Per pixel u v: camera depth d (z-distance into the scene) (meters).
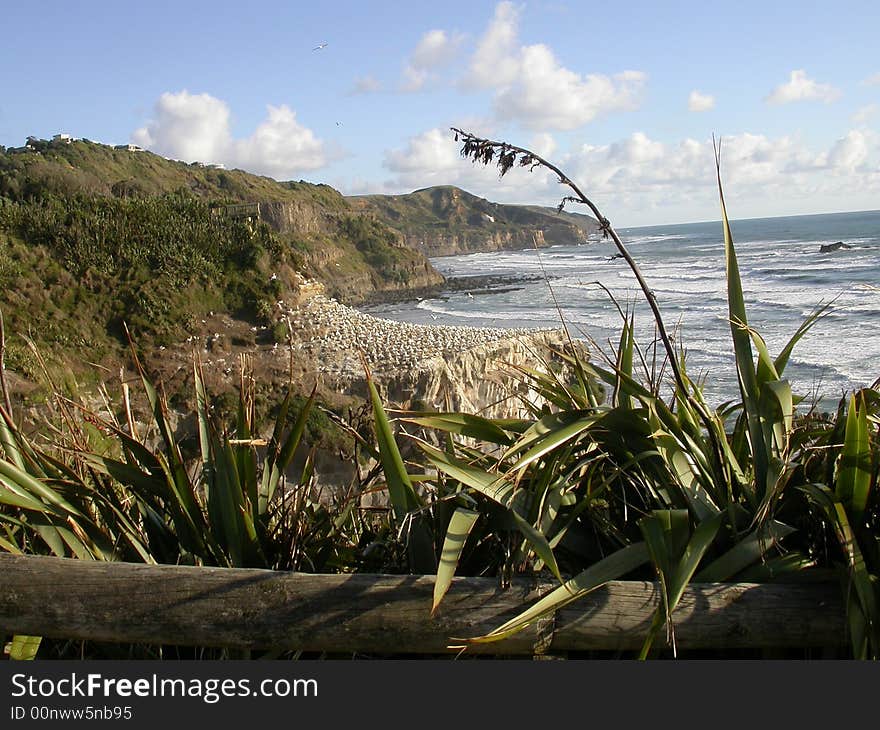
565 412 2.23
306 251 76.38
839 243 72.69
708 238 122.62
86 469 2.75
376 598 1.85
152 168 99.44
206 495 2.37
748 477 2.27
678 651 2.11
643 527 1.92
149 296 22.09
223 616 1.85
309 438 13.00
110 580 1.88
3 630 1.88
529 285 71.81
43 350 18.91
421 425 2.29
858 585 1.75
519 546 1.92
